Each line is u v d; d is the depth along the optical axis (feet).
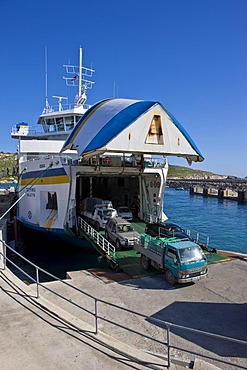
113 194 90.58
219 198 287.69
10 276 36.06
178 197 312.91
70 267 62.13
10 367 19.61
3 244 42.96
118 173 66.59
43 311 27.63
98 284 43.06
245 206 222.07
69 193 59.21
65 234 61.46
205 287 41.88
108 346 22.29
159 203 72.02
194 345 27.86
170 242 45.52
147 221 75.00
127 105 52.11
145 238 49.42
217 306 36.11
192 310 35.06
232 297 38.65
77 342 22.72
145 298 38.29
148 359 20.89
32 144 79.46
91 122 54.19
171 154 51.93
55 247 72.64
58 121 93.91
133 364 20.29
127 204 85.81
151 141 49.85
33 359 20.51
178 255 41.47
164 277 45.62
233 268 49.90
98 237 54.13
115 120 49.11
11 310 27.68
